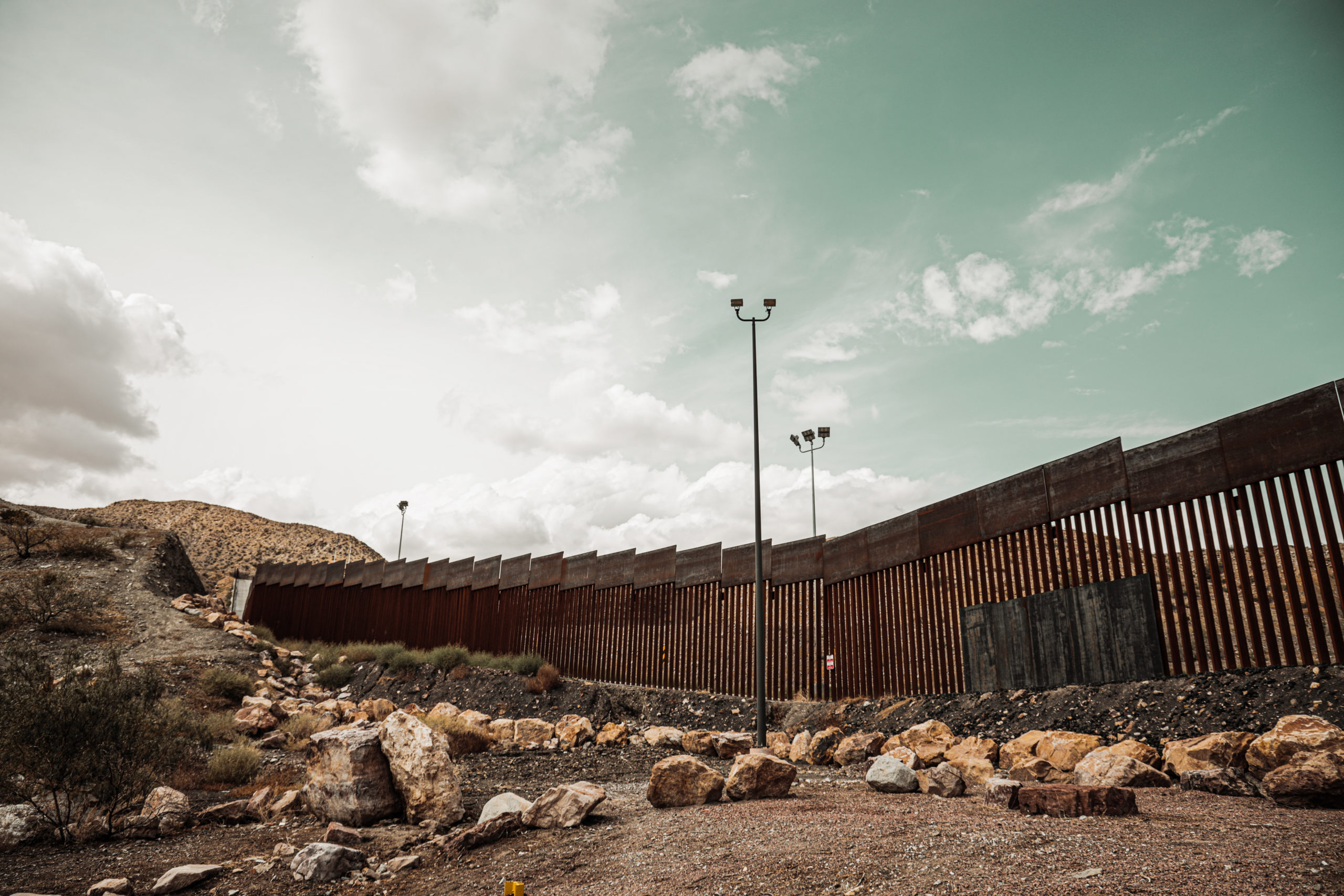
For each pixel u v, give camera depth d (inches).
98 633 794.2
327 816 319.3
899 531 631.8
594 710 754.8
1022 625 520.4
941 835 219.6
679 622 810.2
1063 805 245.1
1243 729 347.6
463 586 1095.0
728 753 519.2
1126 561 463.2
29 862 270.4
